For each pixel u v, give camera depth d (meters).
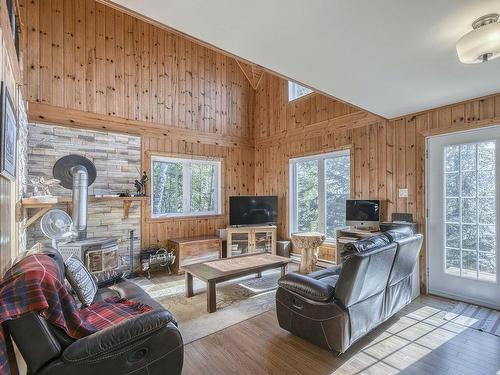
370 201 4.01
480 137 3.18
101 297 2.38
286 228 5.64
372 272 2.20
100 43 4.43
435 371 2.03
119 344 1.46
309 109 5.21
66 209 3.96
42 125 3.89
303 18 1.71
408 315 2.93
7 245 1.76
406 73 2.48
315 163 5.22
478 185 3.22
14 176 2.04
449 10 1.63
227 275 3.15
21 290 1.28
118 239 4.47
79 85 4.22
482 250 3.19
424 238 3.62
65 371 1.34
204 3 1.57
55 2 4.07
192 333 2.60
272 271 4.65
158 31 5.05
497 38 1.64
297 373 2.02
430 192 3.60
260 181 6.24
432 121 3.55
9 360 1.30
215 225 5.70
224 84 5.95
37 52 3.90
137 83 4.79
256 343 2.43
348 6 1.60
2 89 1.50
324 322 2.22
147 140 4.87
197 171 5.59
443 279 3.47
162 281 4.23
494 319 2.83
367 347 2.34
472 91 2.93
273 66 2.35
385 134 4.07
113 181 4.46
